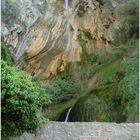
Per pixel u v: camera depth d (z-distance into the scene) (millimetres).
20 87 6457
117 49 12242
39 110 7750
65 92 12305
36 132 7785
